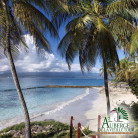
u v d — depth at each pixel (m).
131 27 6.67
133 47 6.06
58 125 7.54
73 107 15.48
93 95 26.39
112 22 6.96
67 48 8.20
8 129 7.20
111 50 6.43
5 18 4.48
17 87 5.18
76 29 7.28
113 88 30.56
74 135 6.13
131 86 7.68
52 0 5.00
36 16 4.98
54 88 49.66
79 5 7.91
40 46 6.00
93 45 7.37
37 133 6.48
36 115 12.63
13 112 15.36
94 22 7.06
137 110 7.00
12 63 5.15
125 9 6.67
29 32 5.45
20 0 4.84
